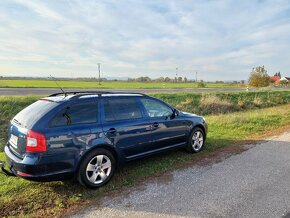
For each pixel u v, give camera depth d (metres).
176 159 6.42
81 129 4.61
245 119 11.91
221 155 6.75
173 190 4.71
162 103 6.25
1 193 4.56
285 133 9.49
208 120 11.94
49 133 4.28
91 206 4.18
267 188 4.76
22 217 3.87
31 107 4.94
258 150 7.21
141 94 5.90
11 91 24.33
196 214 3.91
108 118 5.08
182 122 6.50
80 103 4.80
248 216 3.84
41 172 4.22
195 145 6.96
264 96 27.02
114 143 5.05
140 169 5.74
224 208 4.07
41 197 4.47
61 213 3.99
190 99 20.31
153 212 3.98
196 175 5.39
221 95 24.33
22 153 4.34
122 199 4.40
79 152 4.55
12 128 4.79
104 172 4.95
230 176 5.34
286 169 5.73
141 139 5.55
